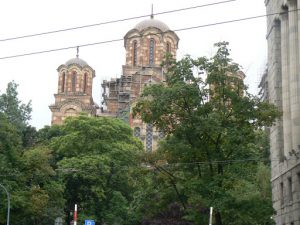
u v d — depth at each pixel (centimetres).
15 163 4047
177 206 3928
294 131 3591
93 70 8338
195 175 3002
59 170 4934
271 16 4400
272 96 4322
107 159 5144
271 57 4384
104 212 5116
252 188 4106
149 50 8038
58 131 6147
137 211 4350
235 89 2897
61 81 8181
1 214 3853
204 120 2761
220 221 2855
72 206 5250
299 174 3394
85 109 7731
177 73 2923
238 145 2870
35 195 3928
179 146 2855
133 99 7425
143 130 7125
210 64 2891
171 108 2875
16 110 6250
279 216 3928
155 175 3150
